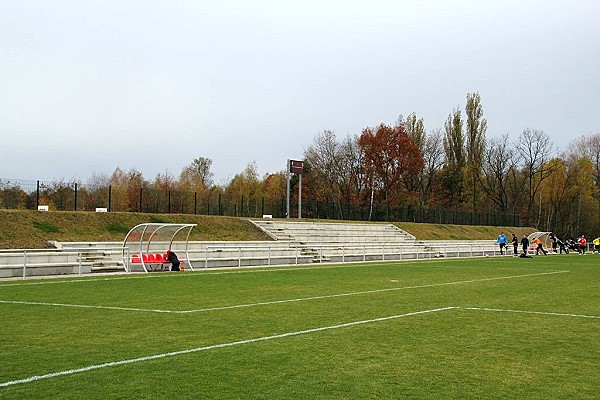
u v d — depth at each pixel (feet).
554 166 340.59
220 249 129.70
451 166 340.39
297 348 39.55
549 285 89.56
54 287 76.69
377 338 43.62
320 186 339.16
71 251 108.17
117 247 121.29
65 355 36.58
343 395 28.66
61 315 52.80
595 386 31.09
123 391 28.73
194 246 135.33
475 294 74.84
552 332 47.21
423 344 41.60
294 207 284.61
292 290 76.74
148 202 181.37
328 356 37.24
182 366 34.04
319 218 234.38
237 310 57.26
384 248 174.09
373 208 262.06
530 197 341.00
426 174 352.08
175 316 52.95
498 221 313.53
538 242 214.28
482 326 49.73
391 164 321.52
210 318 52.06
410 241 216.54
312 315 54.65
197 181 319.06
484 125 340.80
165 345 39.96
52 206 153.99
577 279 101.60
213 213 194.08
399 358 37.04
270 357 36.70
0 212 125.90
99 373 32.19
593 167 364.17
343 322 50.72
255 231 170.09
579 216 343.67
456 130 339.77
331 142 346.54
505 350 40.01
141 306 59.31
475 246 223.71
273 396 28.25
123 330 45.57
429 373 33.37
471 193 337.31
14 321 49.32
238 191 333.42
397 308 60.44
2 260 98.53
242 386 29.94
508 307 62.39
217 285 82.38
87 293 70.28
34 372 32.24
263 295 70.54
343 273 108.68
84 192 162.61
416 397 28.60
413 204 323.37
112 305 59.82
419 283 89.76
